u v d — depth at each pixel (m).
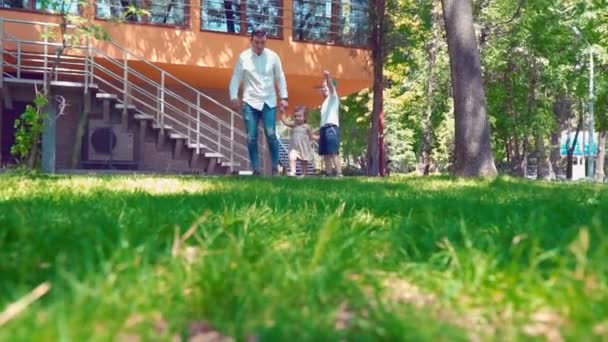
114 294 1.44
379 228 3.04
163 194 5.21
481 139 12.66
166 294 1.52
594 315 1.31
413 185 7.82
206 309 1.43
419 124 34.53
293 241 2.44
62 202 4.11
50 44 12.75
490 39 22.92
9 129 16.41
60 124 16.39
